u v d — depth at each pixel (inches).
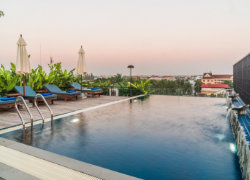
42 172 91.3
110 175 89.7
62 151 121.0
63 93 345.4
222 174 93.5
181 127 179.9
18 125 181.3
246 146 86.4
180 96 448.1
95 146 130.2
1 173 89.8
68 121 201.2
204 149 125.6
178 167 100.7
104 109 274.7
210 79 2950.3
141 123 194.4
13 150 118.6
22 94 276.8
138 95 460.8
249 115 244.4
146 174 93.2
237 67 518.0
